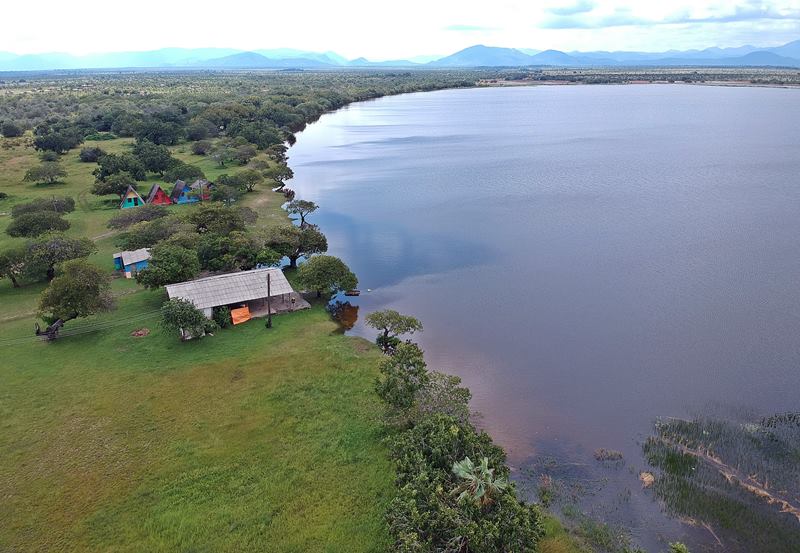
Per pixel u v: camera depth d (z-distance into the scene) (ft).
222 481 116.67
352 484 115.55
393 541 98.78
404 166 450.30
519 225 293.43
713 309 197.36
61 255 223.10
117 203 335.67
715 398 148.15
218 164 433.89
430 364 166.30
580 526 106.11
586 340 179.22
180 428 133.28
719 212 306.14
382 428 131.23
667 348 173.37
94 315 191.83
